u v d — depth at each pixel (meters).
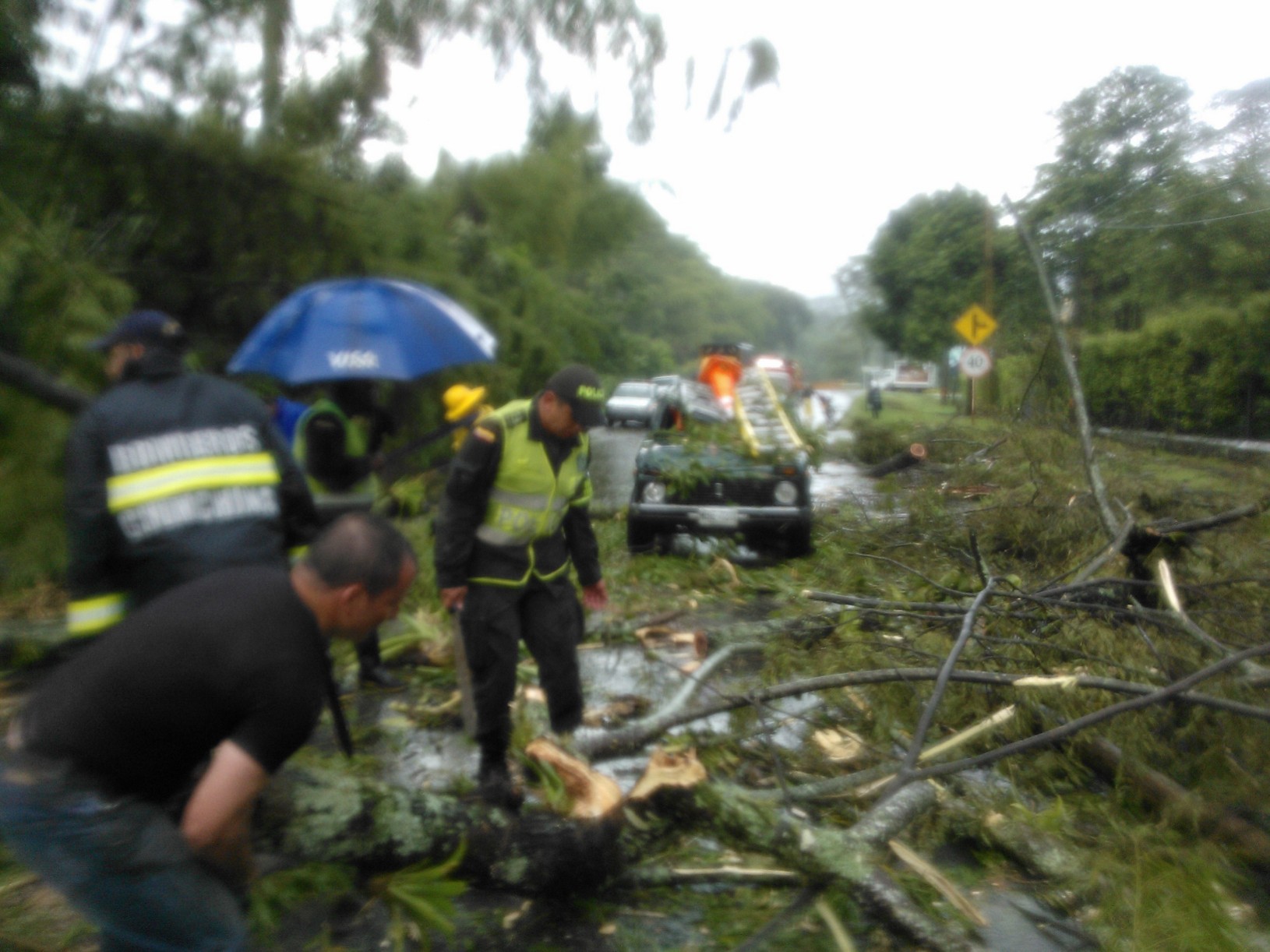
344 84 8.48
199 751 2.17
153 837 2.15
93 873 2.12
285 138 8.09
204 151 7.55
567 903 3.24
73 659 2.25
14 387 4.79
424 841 3.01
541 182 9.33
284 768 2.97
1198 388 16.05
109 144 7.24
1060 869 3.40
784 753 4.29
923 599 5.84
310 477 4.82
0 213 6.04
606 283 26.80
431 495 9.64
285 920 3.14
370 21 8.67
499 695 3.80
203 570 2.82
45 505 5.52
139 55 7.91
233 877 2.30
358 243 8.43
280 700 2.12
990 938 3.13
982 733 4.07
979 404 8.92
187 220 7.75
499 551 3.77
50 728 2.10
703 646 5.38
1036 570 6.33
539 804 3.82
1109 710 3.58
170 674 2.09
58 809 2.08
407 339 4.93
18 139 6.88
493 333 9.70
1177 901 3.14
